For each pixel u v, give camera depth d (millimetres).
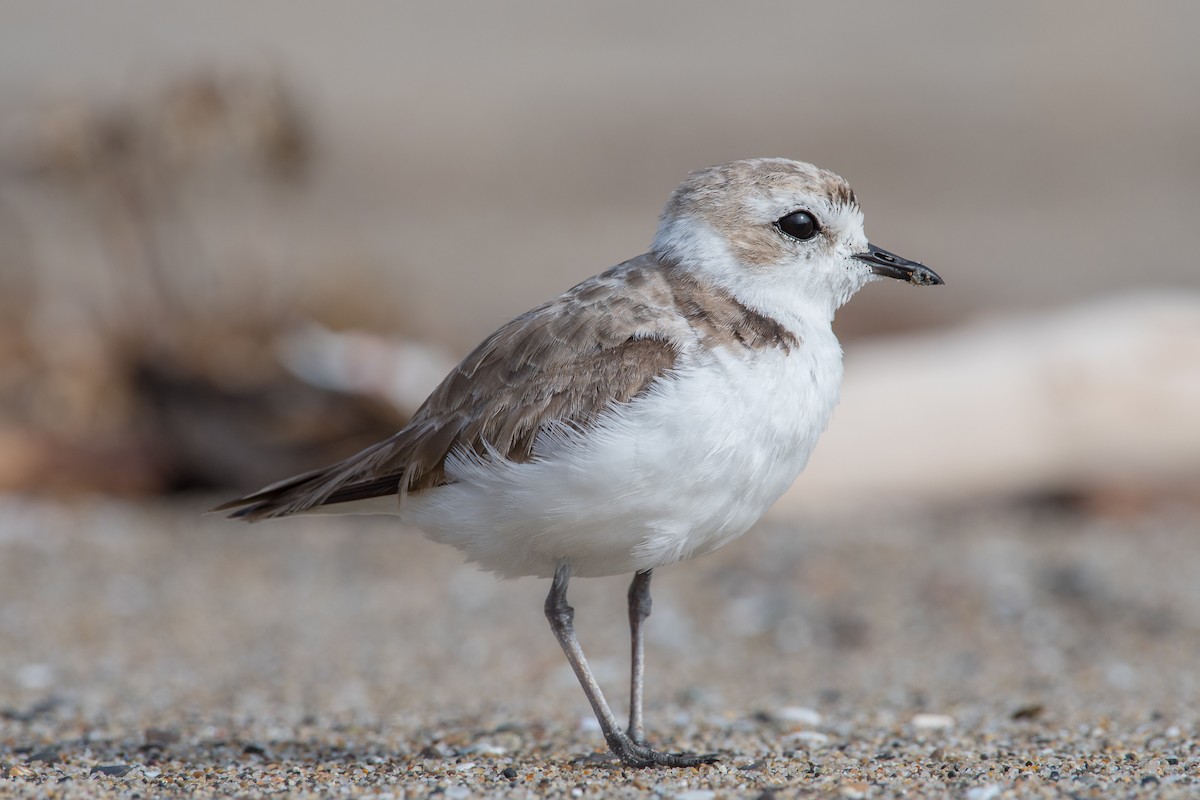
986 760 7109
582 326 6949
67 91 15703
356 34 36656
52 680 9750
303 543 13453
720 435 6660
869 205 27406
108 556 12875
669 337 6852
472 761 7309
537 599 12125
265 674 10047
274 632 11109
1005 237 25297
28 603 11578
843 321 17391
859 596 12086
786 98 33656
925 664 10477
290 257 18016
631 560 6984
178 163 15391
